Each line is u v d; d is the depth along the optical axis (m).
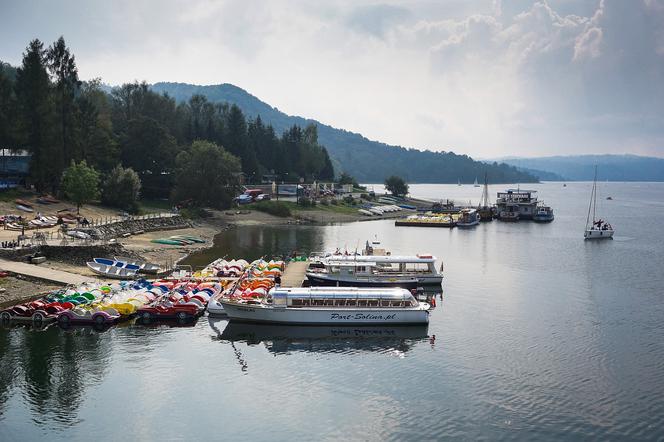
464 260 124.88
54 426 45.72
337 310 71.75
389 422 47.09
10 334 65.25
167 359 59.53
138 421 46.75
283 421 47.09
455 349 64.25
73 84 168.50
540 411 49.09
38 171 156.25
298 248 139.12
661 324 73.88
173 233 152.25
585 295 90.00
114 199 169.50
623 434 45.47
